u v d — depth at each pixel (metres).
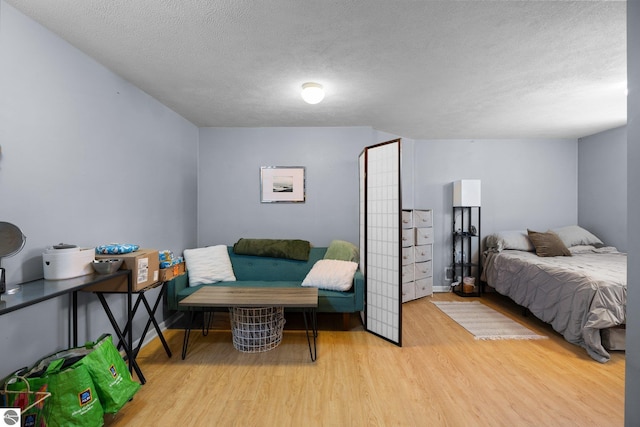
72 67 1.94
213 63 2.18
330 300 2.91
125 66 2.22
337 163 3.75
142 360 2.36
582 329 2.43
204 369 2.22
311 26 1.74
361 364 2.30
